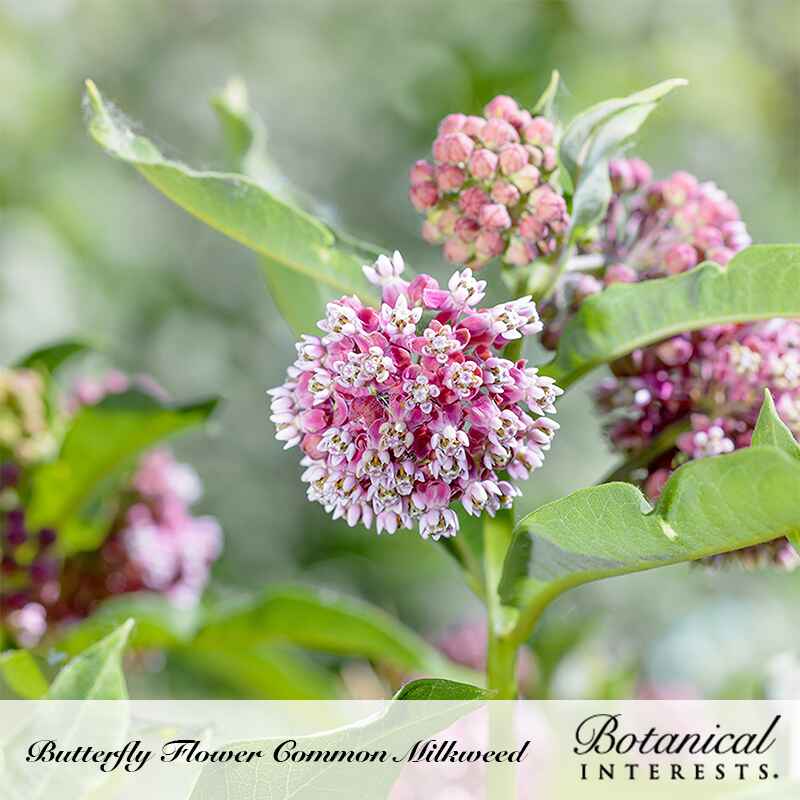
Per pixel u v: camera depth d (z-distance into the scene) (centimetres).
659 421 77
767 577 195
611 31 275
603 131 74
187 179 73
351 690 97
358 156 262
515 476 68
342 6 277
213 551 104
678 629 176
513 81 263
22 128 228
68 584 98
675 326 73
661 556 69
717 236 77
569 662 93
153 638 96
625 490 67
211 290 240
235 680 100
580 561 70
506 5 270
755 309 72
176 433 95
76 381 109
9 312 199
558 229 74
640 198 78
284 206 74
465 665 102
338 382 68
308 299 81
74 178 231
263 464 225
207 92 267
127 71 263
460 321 69
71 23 257
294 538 218
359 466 68
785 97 288
